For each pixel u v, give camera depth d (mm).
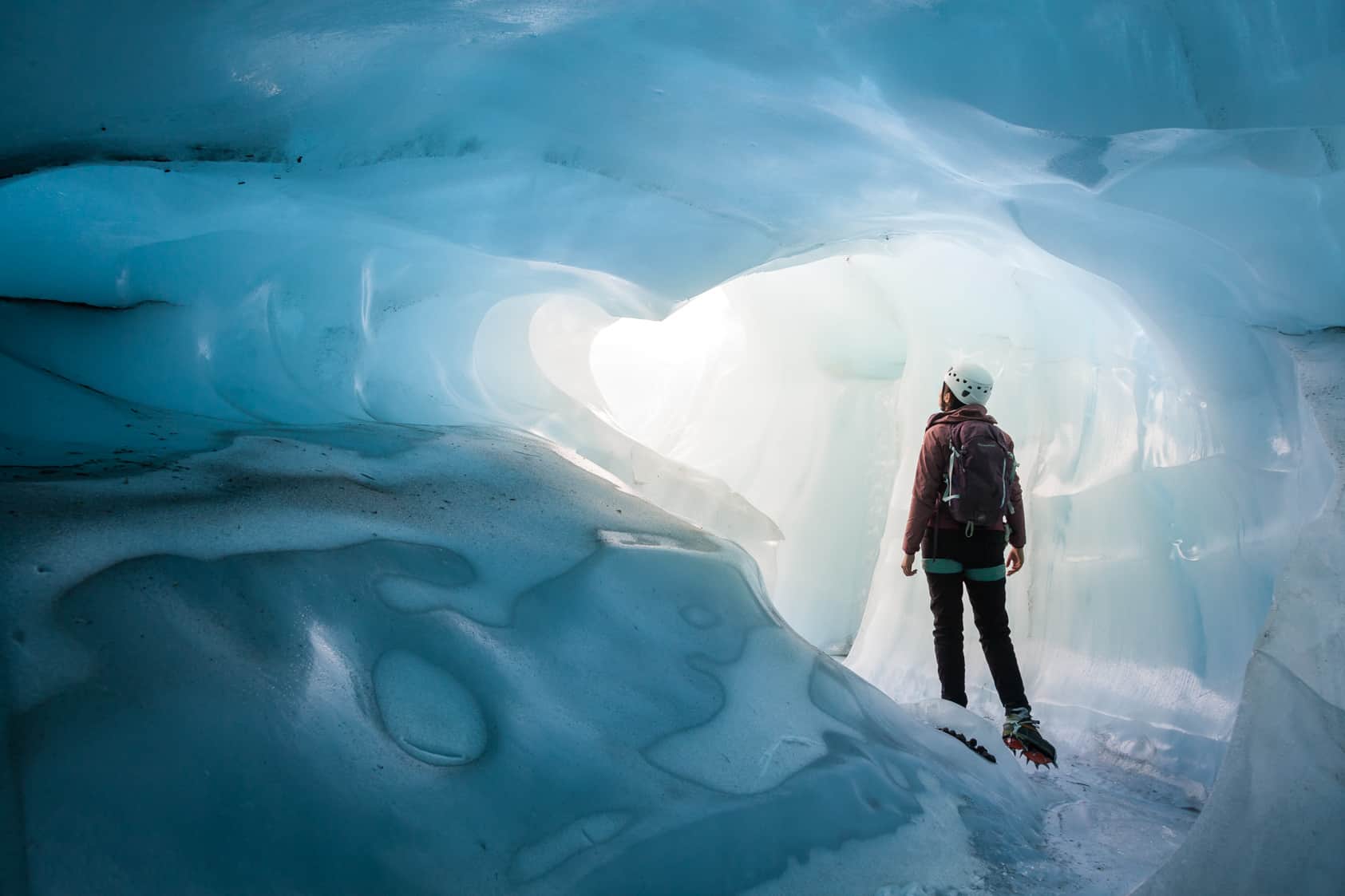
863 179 3309
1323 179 2795
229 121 3064
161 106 2977
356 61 2930
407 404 3734
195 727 1692
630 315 3998
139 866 1489
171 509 2186
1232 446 3326
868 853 2119
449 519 2656
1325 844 1741
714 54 2865
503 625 2309
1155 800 3051
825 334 5914
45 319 3213
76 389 2918
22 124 2957
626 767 2080
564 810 1929
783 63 2869
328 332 3584
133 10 2697
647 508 3289
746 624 2775
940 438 3582
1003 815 2547
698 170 3281
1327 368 2877
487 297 3910
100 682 1672
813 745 2377
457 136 3148
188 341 3332
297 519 2314
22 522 1950
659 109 3072
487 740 2002
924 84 2863
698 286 3744
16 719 1557
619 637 2461
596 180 3312
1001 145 2982
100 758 1573
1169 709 3439
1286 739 1924
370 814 1739
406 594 2232
